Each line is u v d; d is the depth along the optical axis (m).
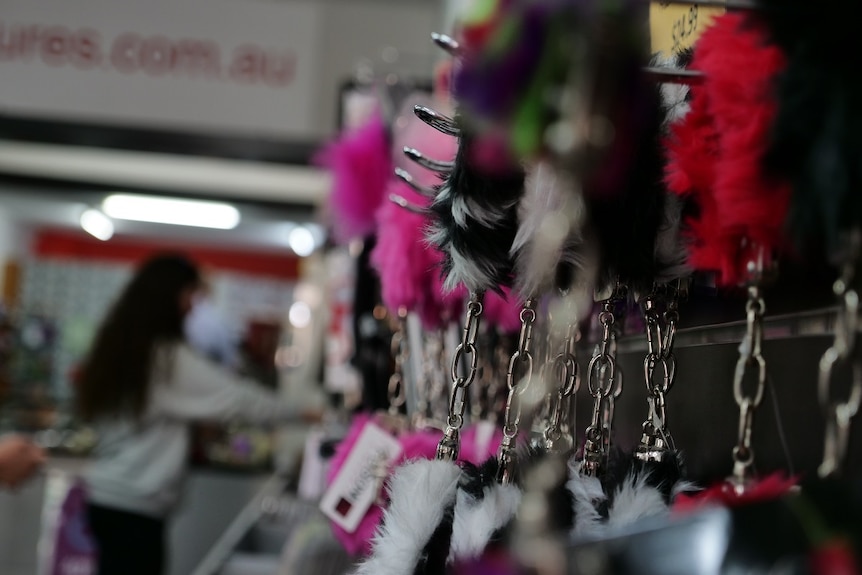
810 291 0.49
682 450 0.63
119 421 2.27
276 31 2.96
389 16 2.95
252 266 6.56
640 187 0.44
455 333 0.89
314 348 3.38
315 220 3.91
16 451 1.71
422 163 0.61
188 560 3.47
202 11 2.95
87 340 4.95
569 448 0.58
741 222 0.38
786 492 0.36
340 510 0.82
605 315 0.57
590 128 0.29
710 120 0.44
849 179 0.33
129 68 2.95
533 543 0.35
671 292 0.56
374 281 1.31
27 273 5.33
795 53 0.34
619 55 0.30
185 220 5.07
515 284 0.48
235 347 3.65
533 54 0.30
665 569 0.34
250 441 3.70
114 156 3.69
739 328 0.58
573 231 0.42
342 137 1.39
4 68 2.92
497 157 0.33
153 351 2.27
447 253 0.51
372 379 1.29
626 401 0.84
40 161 3.69
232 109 2.96
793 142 0.35
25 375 4.53
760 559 0.32
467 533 0.50
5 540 3.34
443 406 0.94
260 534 2.10
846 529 0.31
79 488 2.25
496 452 0.62
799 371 0.50
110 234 6.11
